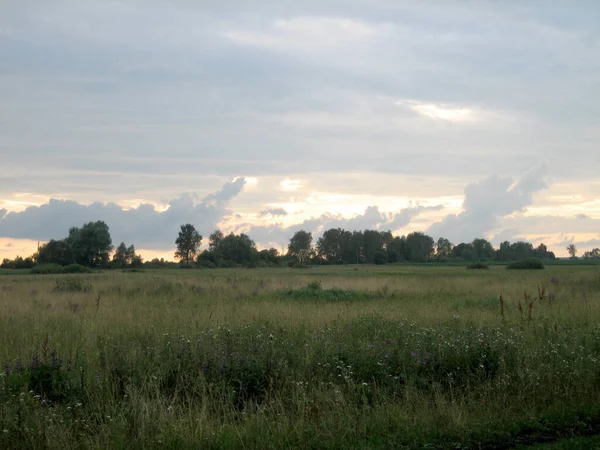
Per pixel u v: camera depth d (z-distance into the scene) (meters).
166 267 110.50
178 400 6.53
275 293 24.16
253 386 7.00
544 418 6.18
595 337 9.80
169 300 20.27
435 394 6.76
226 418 6.00
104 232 102.56
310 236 162.88
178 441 5.37
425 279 37.50
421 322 12.33
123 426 5.56
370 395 6.89
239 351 7.99
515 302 18.25
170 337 9.19
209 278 36.84
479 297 21.70
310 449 5.36
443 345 8.45
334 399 6.48
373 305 18.34
